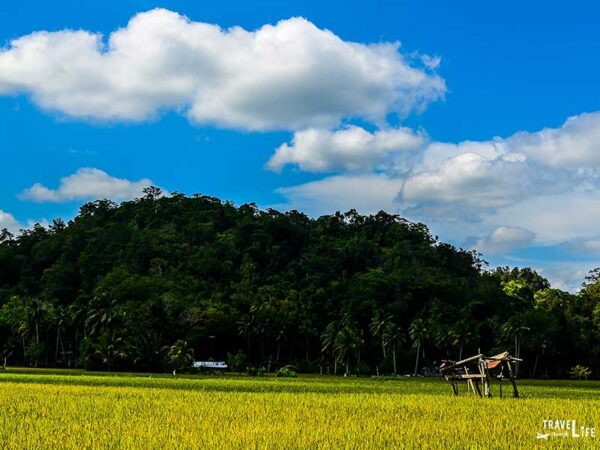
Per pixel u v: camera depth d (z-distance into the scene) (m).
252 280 169.88
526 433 26.36
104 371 108.75
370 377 119.81
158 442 22.84
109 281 156.25
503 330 134.50
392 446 22.64
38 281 172.38
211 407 35.38
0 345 133.62
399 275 165.25
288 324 144.00
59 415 30.73
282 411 33.62
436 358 146.00
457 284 167.62
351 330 136.00
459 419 30.94
